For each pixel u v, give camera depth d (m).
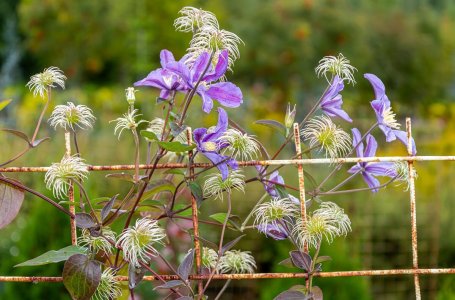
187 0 14.65
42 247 3.95
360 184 6.27
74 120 1.73
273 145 7.90
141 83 1.74
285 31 16.50
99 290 1.71
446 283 5.30
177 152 1.71
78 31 16.92
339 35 16.94
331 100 1.84
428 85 19.45
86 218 1.65
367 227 6.16
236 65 16.58
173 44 14.48
